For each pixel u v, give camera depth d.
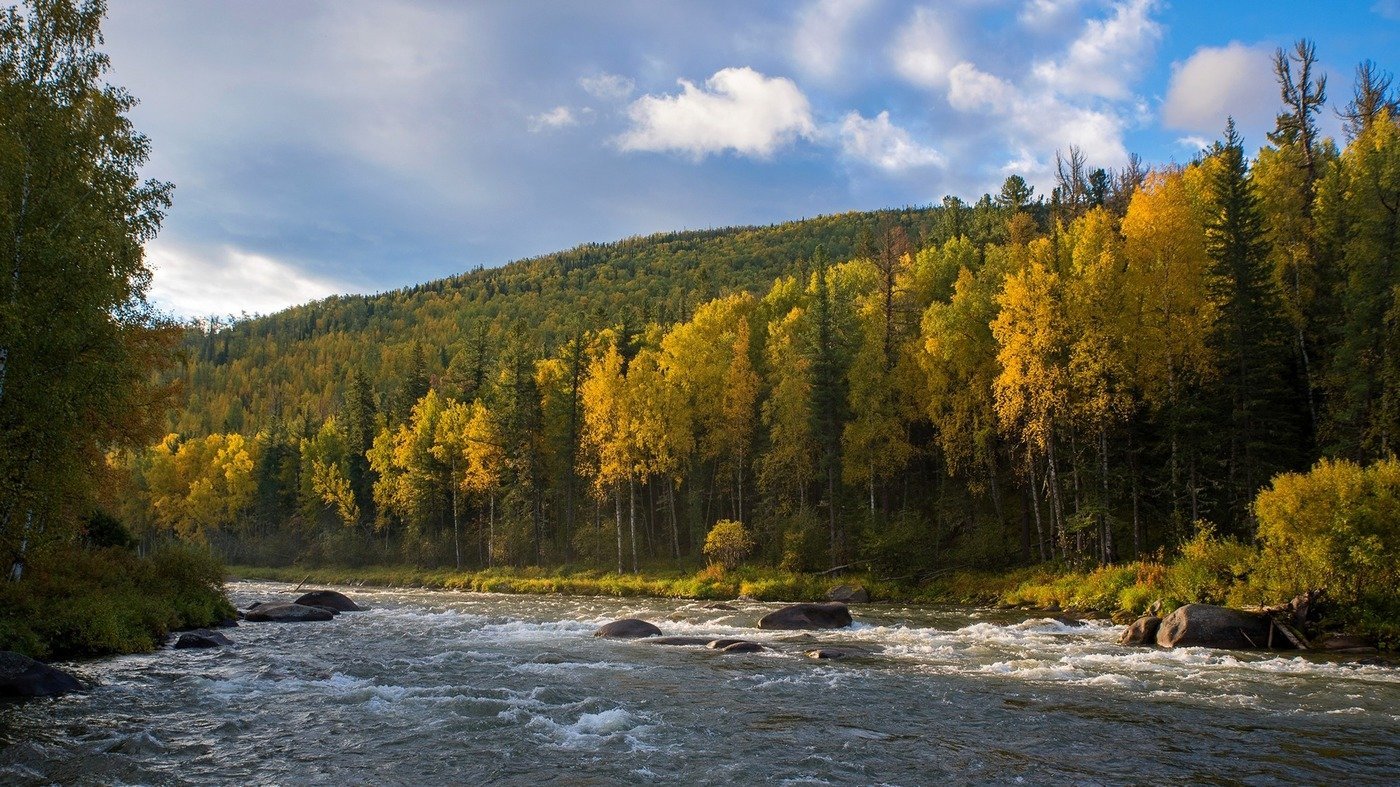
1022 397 37.25
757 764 11.38
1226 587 26.58
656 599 46.25
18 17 21.56
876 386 48.38
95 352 21.48
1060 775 10.80
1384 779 10.53
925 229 124.25
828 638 25.86
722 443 57.22
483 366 85.12
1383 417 29.83
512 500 68.12
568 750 12.18
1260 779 10.56
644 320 91.31
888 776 10.79
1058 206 67.38
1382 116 43.88
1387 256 32.66
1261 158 45.22
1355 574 22.62
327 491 87.88
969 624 30.41
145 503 104.12
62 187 20.75
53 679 16.86
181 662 20.97
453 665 20.27
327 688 17.17
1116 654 21.53
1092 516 36.66
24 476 20.28
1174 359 36.12
